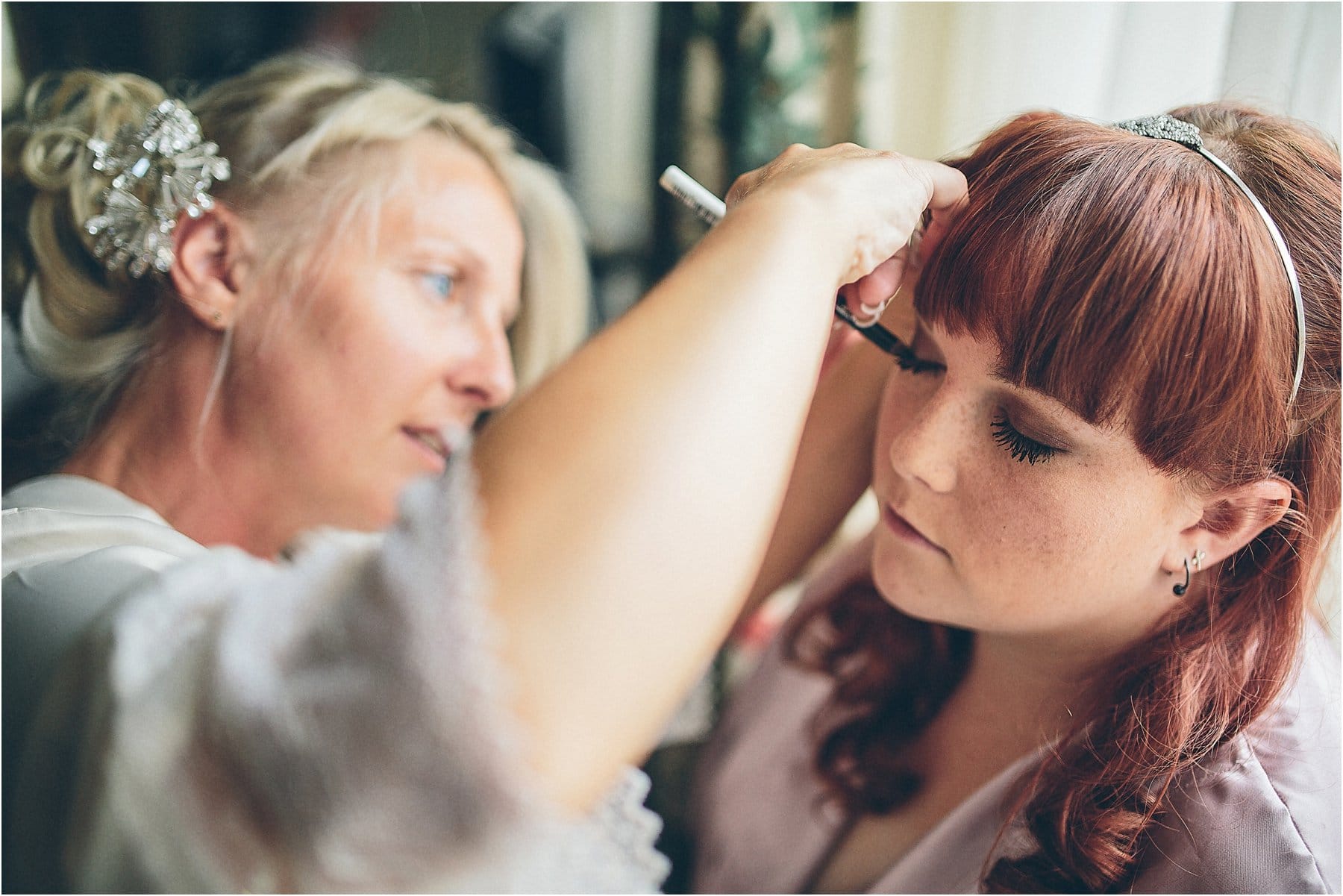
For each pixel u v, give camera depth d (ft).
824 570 2.61
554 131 3.71
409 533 0.85
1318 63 2.48
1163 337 1.41
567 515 0.81
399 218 2.31
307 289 2.19
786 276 0.94
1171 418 1.46
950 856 1.94
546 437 0.84
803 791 2.40
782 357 0.90
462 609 0.79
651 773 3.11
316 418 2.24
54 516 1.57
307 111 2.24
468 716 0.77
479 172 2.50
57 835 1.00
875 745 2.24
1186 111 1.79
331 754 0.82
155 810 0.90
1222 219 1.45
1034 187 1.49
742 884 2.43
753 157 3.49
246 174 2.17
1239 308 1.43
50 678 1.12
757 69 3.40
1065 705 1.92
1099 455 1.52
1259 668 1.73
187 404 2.14
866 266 1.15
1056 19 3.18
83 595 1.27
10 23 3.04
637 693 0.83
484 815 0.80
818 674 2.45
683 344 0.88
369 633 0.83
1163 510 1.59
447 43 3.44
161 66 3.15
